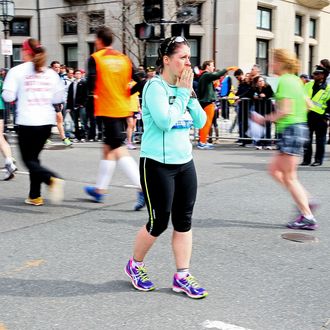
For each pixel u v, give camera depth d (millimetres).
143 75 6098
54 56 24641
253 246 4777
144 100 3418
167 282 3914
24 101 5789
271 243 4875
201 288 3643
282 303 3551
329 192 7121
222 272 4125
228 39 20953
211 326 3203
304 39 24891
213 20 20531
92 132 13227
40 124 5805
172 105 3303
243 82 12461
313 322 3271
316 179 8078
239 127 12195
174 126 3408
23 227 5355
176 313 3389
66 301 3578
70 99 12984
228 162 9672
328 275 4082
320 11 25797
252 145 12234
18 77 5727
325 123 9328
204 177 8141
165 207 3479
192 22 20406
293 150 5141
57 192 5902
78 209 6113
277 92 5145
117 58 5926
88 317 3334
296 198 5285
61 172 8641
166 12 18703
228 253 4578
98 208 6160
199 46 21672
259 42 22375
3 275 4055
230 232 5211
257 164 9438
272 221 5629
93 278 3994
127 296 3660
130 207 6215
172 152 3410
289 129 5129
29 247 4723
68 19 23750
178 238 3645
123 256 4488
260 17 22219
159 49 3408
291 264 4320
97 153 10961
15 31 24875
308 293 3727
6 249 4668
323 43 26391
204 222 5562
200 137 11805
